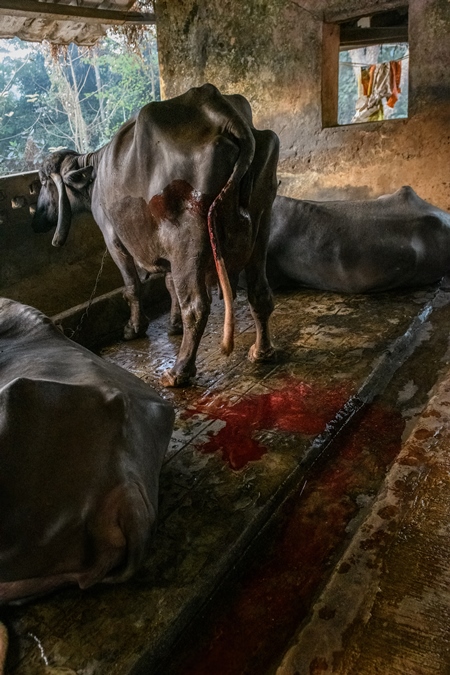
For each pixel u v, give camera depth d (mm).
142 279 5434
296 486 3037
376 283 5305
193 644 2225
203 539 2582
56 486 2078
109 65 14820
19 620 2213
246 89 6980
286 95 6699
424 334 4648
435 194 6094
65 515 2078
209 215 3344
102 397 2275
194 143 3361
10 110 14047
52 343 2871
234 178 3309
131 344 4812
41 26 7262
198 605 2312
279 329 4820
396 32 7832
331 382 3877
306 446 3225
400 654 2004
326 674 1964
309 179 6855
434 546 2445
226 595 2432
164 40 7387
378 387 3938
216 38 6969
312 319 4977
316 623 2146
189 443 3324
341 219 5324
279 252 5535
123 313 5160
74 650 2072
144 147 3535
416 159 6074
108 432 2229
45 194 5070
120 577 2240
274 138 3639
